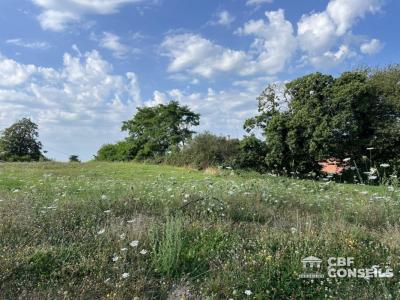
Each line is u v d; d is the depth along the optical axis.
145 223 6.50
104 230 5.96
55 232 6.29
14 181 13.27
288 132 28.62
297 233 6.16
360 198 9.37
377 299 4.61
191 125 49.00
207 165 29.09
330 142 27.98
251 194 9.10
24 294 4.48
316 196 9.50
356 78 29.58
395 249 5.87
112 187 10.38
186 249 5.71
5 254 5.27
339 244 5.91
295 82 31.30
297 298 4.79
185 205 7.66
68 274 5.06
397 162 26.02
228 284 4.88
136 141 47.16
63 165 27.66
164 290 4.77
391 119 29.59
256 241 6.09
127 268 5.20
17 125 59.72
